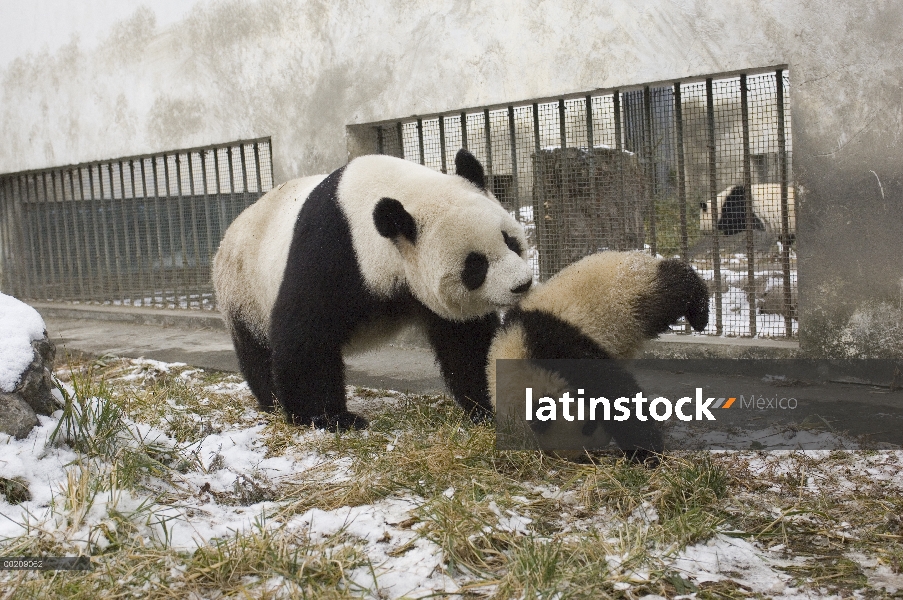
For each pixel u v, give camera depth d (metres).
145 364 8.16
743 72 6.76
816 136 6.39
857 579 3.19
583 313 4.60
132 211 12.25
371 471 4.45
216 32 10.02
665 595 3.07
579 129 7.94
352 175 5.31
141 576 3.27
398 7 8.36
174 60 10.55
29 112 12.60
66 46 11.85
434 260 4.69
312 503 4.09
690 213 7.61
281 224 5.79
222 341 9.84
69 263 13.10
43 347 4.66
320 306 5.23
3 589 3.18
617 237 7.70
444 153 8.53
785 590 3.12
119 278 12.49
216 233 11.10
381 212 4.66
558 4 7.36
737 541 3.57
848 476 4.28
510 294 4.57
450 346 5.46
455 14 7.98
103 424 4.49
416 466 4.48
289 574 3.25
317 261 5.19
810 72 6.35
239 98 9.95
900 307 6.21
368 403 6.33
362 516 3.87
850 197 6.32
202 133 10.43
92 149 11.85
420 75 8.30
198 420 5.63
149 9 10.73
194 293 11.63
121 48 11.16
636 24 7.01
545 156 7.85
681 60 6.87
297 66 9.30
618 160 7.53
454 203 4.78
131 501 3.85
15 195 13.68
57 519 3.62
